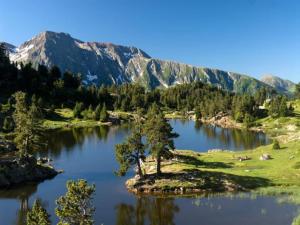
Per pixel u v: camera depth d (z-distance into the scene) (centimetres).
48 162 10612
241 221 5812
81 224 3928
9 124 14800
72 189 3941
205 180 7800
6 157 9569
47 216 3781
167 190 7500
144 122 8356
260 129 19750
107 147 13288
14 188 7869
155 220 5962
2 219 6078
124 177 8744
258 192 7244
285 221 5756
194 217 6044
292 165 8875
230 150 12812
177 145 14112
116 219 6019
